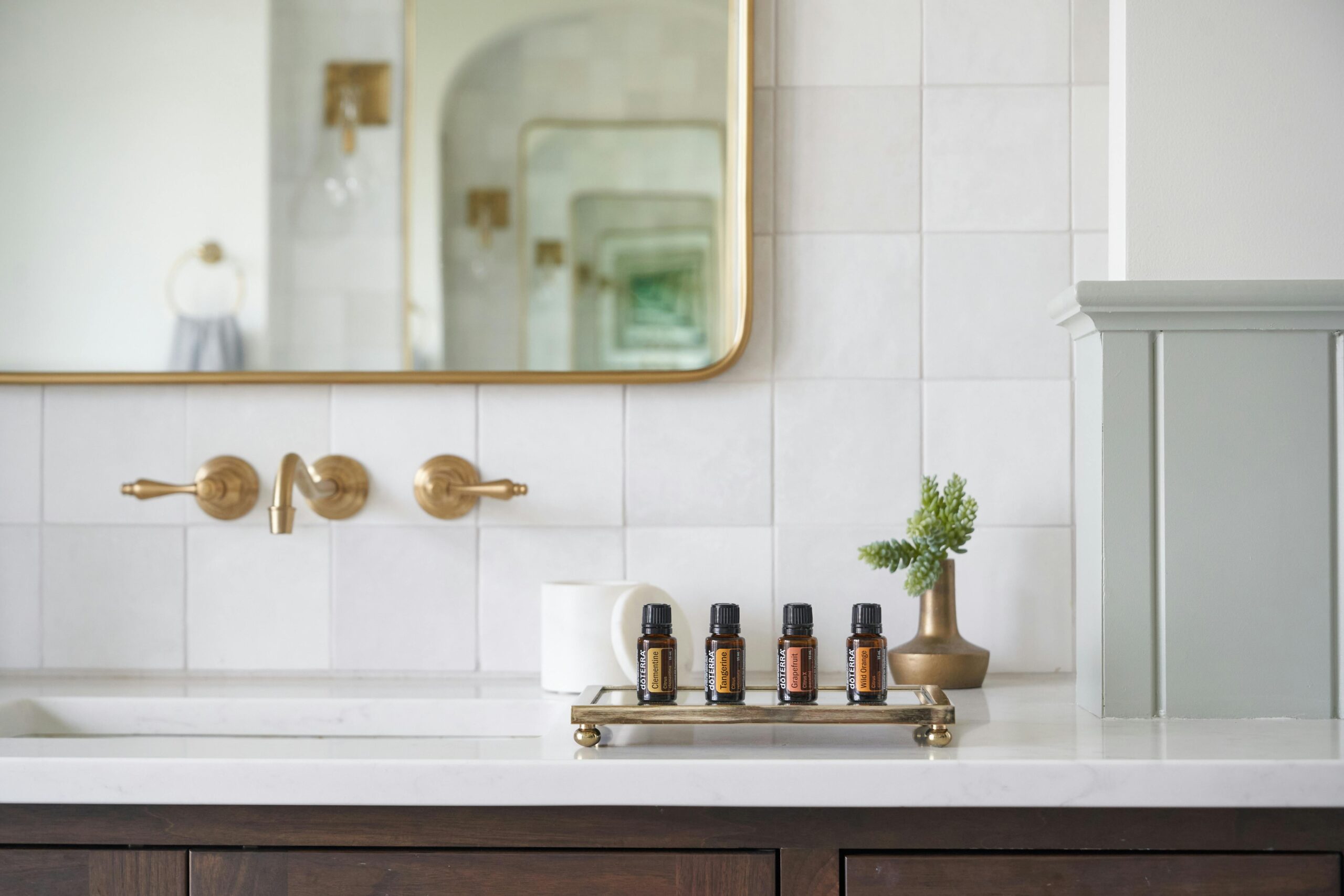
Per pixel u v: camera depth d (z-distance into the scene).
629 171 1.32
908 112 1.31
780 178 1.32
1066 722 1.00
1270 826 0.83
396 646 1.31
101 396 1.32
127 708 1.17
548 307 1.32
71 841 0.85
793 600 1.30
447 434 1.31
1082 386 1.09
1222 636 1.01
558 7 1.33
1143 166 1.10
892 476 1.30
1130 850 0.83
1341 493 1.01
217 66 1.33
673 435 1.31
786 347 1.31
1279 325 1.01
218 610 1.31
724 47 1.32
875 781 0.81
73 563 1.32
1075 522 1.30
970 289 1.31
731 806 0.84
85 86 1.34
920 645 1.19
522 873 0.84
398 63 1.33
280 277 1.33
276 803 0.83
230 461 1.31
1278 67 1.09
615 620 1.13
